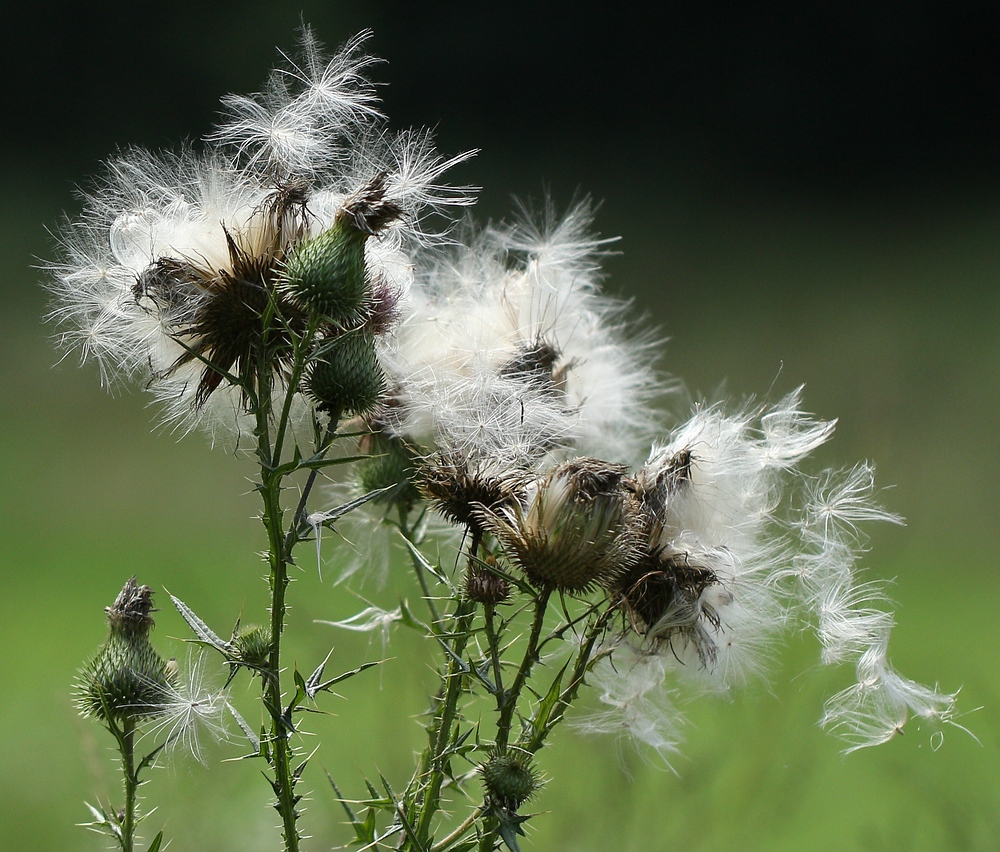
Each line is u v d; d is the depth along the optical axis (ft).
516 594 5.42
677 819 5.99
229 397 5.48
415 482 5.47
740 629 5.50
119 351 5.44
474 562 5.38
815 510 5.52
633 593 5.42
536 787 5.32
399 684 6.01
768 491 5.55
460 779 5.37
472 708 6.05
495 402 5.51
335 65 5.46
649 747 5.70
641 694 5.56
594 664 5.38
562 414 5.56
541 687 5.88
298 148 5.42
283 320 5.35
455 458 5.46
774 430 5.57
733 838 6.02
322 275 5.32
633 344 5.81
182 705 5.35
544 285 5.68
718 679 5.51
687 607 5.42
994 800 6.21
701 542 5.46
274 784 5.30
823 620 5.48
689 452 5.49
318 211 5.42
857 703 5.48
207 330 5.40
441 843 5.34
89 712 5.36
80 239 5.43
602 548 5.34
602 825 5.97
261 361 5.33
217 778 6.17
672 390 5.79
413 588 5.99
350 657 6.14
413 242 5.53
